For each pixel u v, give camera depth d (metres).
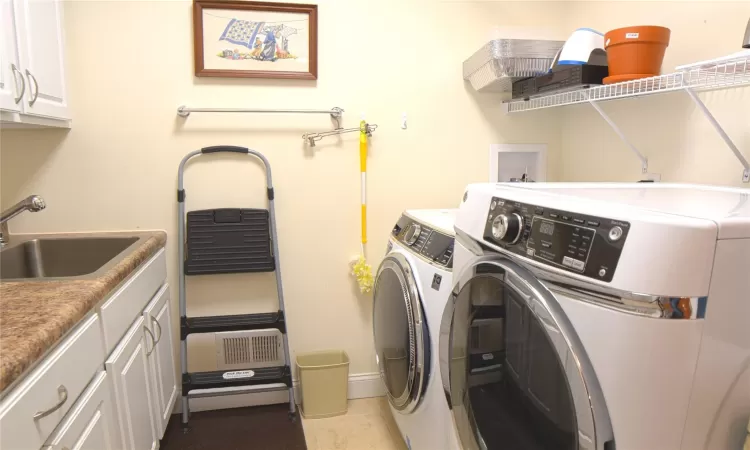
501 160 2.51
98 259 2.07
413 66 2.36
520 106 2.30
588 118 2.29
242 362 2.37
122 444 1.47
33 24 1.73
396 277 1.80
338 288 2.42
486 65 2.10
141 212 2.20
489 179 2.49
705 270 0.77
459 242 1.42
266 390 2.37
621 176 2.07
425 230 1.77
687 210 0.87
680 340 0.78
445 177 2.45
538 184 1.45
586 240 0.89
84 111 2.11
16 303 1.20
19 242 1.99
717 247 0.77
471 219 1.33
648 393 0.80
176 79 2.16
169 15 2.12
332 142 2.33
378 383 2.52
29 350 0.94
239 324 2.23
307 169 2.32
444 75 2.39
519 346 1.09
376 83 2.33
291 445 2.11
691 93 1.43
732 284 0.79
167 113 2.17
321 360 2.44
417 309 1.60
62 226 2.15
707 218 0.79
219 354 2.34
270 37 2.20
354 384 2.50
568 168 2.47
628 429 0.82
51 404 1.05
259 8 2.17
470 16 2.37
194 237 2.19
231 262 2.21
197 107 2.19
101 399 1.33
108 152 2.15
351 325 2.46
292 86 2.26
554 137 2.51
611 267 0.82
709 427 0.82
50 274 2.07
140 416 1.66
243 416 2.33
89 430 1.24
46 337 1.01
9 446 0.88
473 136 2.45
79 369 1.21
